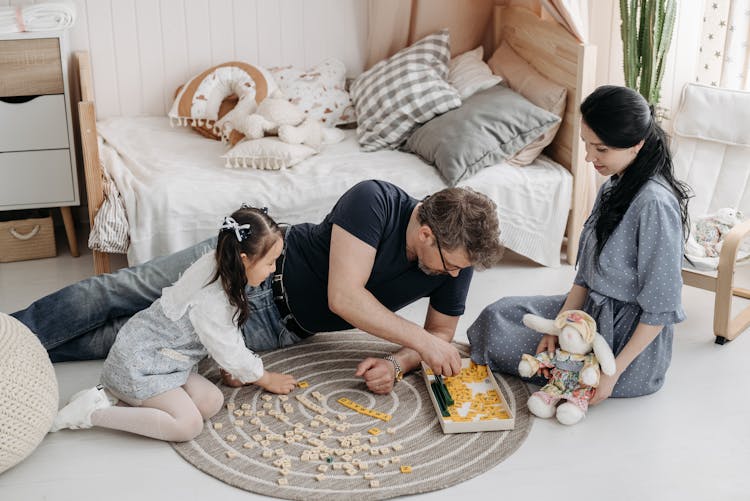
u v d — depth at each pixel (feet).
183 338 6.80
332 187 9.55
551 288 9.78
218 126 11.18
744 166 9.73
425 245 6.64
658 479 6.30
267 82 11.41
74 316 7.64
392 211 7.08
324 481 6.20
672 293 6.68
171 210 9.11
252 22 12.24
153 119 12.03
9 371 6.11
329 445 6.65
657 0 9.81
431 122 10.51
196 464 6.37
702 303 9.43
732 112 9.70
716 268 8.50
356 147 10.94
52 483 6.17
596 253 7.12
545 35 10.68
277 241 6.62
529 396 7.43
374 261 7.11
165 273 7.71
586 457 6.57
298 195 9.46
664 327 7.34
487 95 10.62
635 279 6.92
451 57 12.36
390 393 7.45
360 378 7.71
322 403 7.26
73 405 6.73
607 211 6.96
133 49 11.94
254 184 9.50
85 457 6.49
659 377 7.48
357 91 11.76
